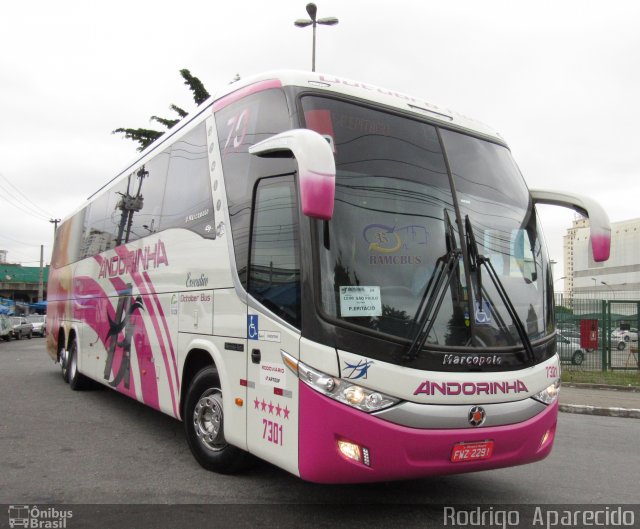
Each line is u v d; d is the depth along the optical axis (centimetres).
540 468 609
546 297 494
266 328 445
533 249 505
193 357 580
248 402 464
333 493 492
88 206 1073
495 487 532
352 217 423
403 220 439
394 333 401
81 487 497
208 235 552
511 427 426
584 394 1245
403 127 486
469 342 421
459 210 466
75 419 793
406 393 390
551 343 478
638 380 1459
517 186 539
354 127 461
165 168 697
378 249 421
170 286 630
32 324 4125
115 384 802
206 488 497
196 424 557
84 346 995
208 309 538
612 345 1672
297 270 418
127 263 784
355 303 400
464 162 504
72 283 1122
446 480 548
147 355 684
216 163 556
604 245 504
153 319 671
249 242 482
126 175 857
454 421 402
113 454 609
